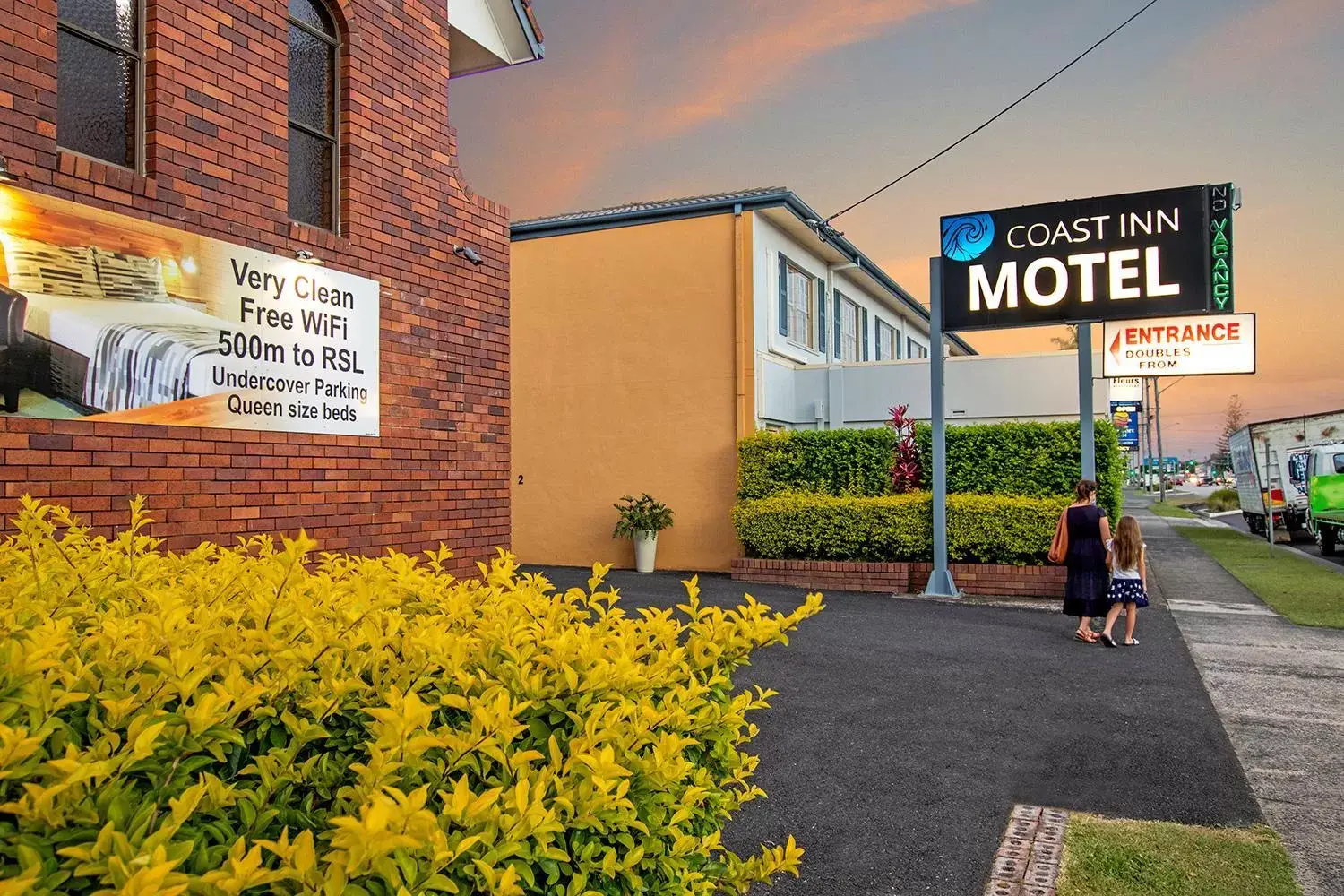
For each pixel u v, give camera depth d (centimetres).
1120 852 439
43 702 174
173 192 577
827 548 1495
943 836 468
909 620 1128
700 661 277
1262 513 2577
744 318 1675
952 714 700
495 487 852
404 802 147
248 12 629
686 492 1702
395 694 199
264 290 635
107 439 538
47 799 145
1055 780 553
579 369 1792
